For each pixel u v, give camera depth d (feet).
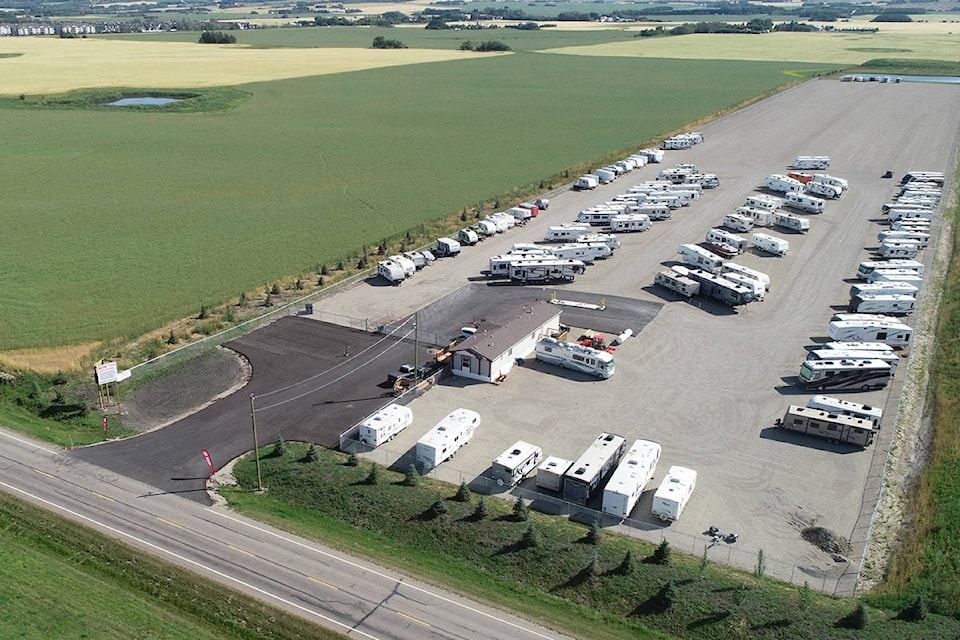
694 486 190.70
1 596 147.43
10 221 403.75
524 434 213.87
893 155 559.79
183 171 518.37
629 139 622.54
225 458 201.57
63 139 617.62
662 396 234.79
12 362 246.68
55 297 303.68
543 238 385.70
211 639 140.56
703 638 144.25
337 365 252.83
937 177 476.54
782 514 181.78
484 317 291.38
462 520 175.22
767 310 300.20
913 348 270.67
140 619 144.36
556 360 254.27
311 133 649.20
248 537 170.30
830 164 533.96
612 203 422.82
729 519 179.93
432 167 531.91
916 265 328.90
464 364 245.45
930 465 197.98
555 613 150.41
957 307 296.51
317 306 300.20
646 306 303.89
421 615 148.36
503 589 157.07
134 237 379.76
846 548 170.71
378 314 293.43
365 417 221.87
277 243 373.20
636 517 181.16
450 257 358.43
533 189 472.03
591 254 351.87
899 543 171.94
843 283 328.29
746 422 220.84
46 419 221.05
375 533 174.50
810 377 236.43
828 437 211.20
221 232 389.60
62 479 190.08
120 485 188.55
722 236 367.04
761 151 577.43
